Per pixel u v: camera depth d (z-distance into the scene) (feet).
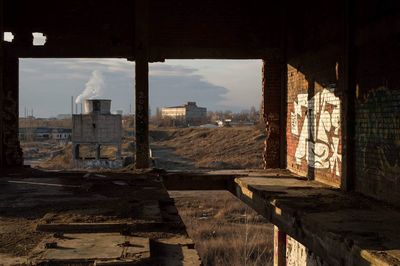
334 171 33.17
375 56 27.04
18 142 43.73
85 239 15.64
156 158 144.46
